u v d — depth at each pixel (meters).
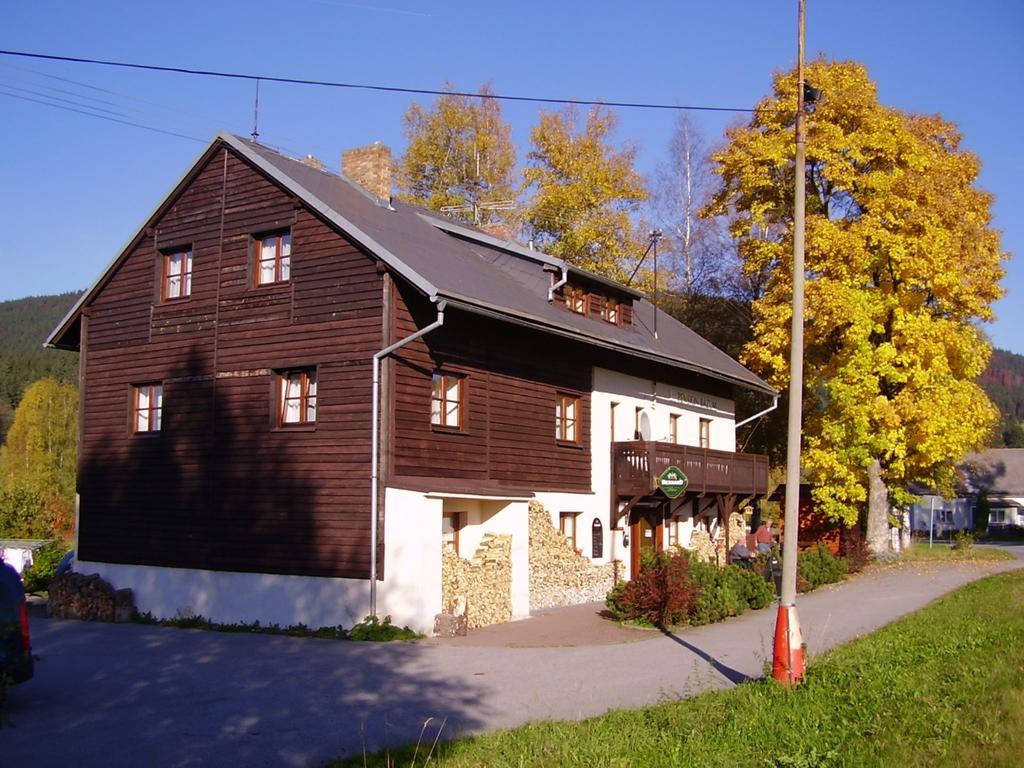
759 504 38.75
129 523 21.94
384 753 9.20
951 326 29.81
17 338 125.88
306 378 19.94
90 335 23.34
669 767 8.52
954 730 9.36
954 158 30.98
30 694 12.55
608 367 26.02
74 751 9.56
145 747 9.72
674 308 45.03
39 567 26.05
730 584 20.38
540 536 22.41
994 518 81.38
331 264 19.53
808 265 30.39
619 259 41.72
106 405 22.81
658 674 13.61
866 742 9.16
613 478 25.89
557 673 13.84
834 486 30.53
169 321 21.91
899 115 30.81
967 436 29.77
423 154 43.12
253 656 15.69
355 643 17.03
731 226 33.53
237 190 21.19
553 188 40.66
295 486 19.44
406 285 19.20
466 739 9.69
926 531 75.62
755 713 10.27
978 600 20.19
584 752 8.87
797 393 12.34
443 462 19.81
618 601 19.47
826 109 30.86
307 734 10.27
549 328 21.11
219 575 20.27
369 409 18.64
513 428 22.00
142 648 16.75
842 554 30.42
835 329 30.73
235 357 20.70
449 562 18.62
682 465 26.84
